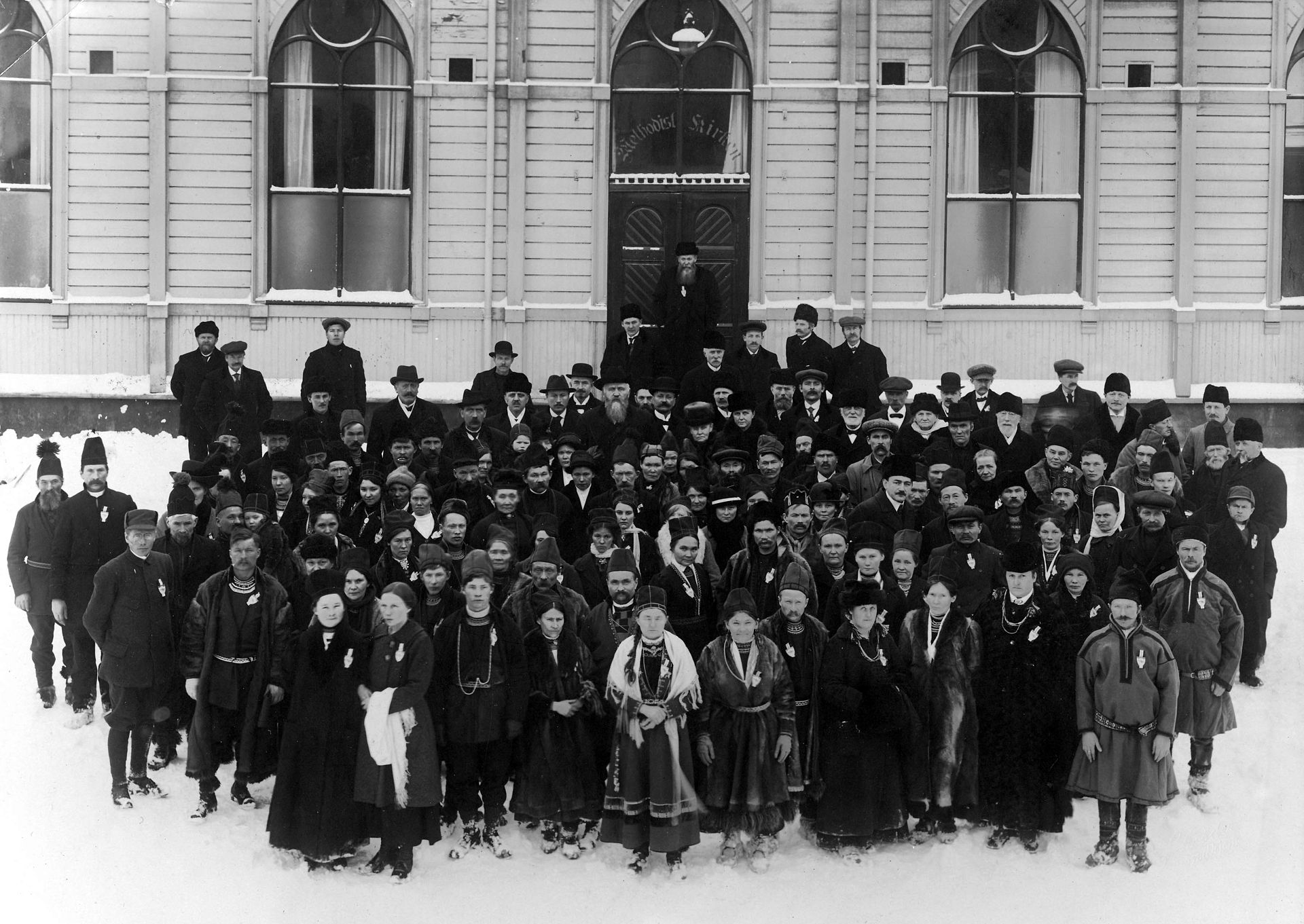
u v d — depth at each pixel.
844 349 14.59
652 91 16.88
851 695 8.81
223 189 16.64
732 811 8.87
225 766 10.07
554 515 10.38
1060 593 9.20
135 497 15.02
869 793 8.87
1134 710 8.73
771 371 14.13
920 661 9.09
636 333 14.49
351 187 16.83
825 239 16.92
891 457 10.84
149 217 16.61
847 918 8.38
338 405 14.52
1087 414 13.26
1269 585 11.33
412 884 8.64
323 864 8.79
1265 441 17.14
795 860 8.92
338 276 16.88
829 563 9.83
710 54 16.88
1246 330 17.17
